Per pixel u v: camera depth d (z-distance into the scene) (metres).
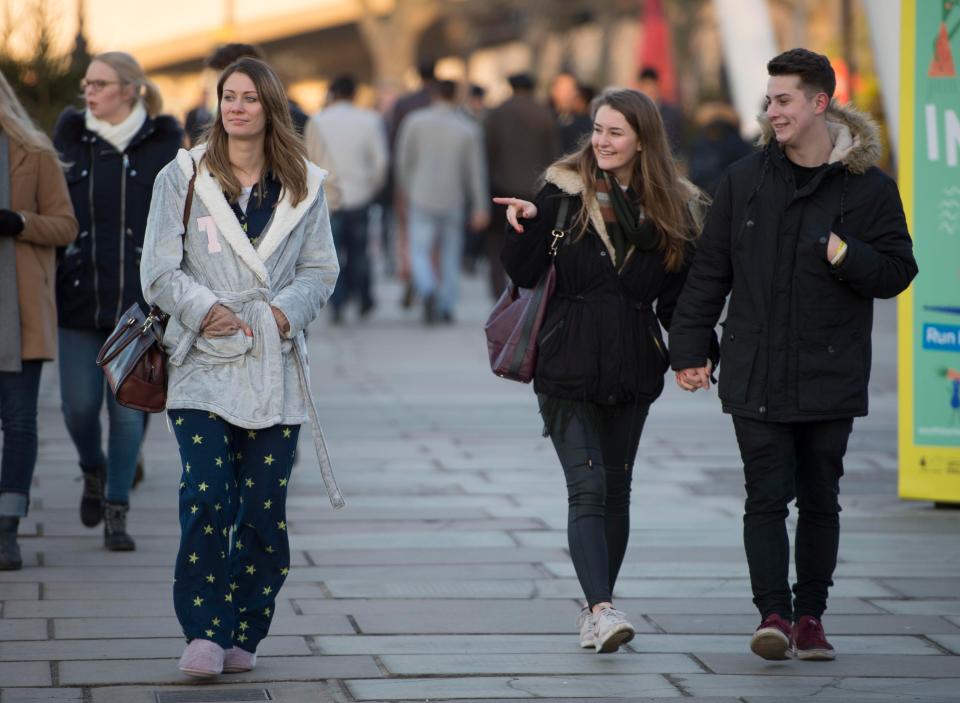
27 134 16.86
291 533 19.03
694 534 19.25
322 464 13.54
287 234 13.51
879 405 29.97
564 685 13.32
